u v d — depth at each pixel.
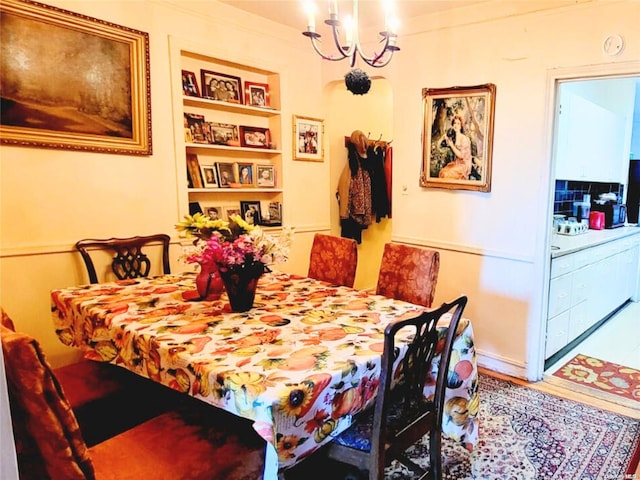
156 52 2.74
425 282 2.23
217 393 1.26
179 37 2.84
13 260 2.26
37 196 2.31
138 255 2.68
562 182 4.30
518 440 2.15
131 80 2.62
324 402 1.24
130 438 1.40
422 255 2.27
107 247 2.57
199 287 1.98
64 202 2.41
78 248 2.42
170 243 2.91
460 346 1.76
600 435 2.20
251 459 1.33
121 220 2.66
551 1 2.57
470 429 1.82
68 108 2.37
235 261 1.73
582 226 4.12
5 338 0.92
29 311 2.33
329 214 4.09
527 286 2.85
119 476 1.22
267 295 2.11
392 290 2.37
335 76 3.75
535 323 2.83
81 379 1.87
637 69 2.34
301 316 1.78
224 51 3.09
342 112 4.38
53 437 1.01
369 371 1.37
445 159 3.15
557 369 3.06
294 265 3.78
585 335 3.75
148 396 1.94
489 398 2.60
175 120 2.87
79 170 2.46
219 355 1.38
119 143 2.60
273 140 3.62
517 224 2.86
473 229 3.08
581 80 2.58
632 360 3.22
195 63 3.10
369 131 4.75
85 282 2.53
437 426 1.58
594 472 1.91
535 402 2.55
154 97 2.75
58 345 2.46
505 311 2.97
